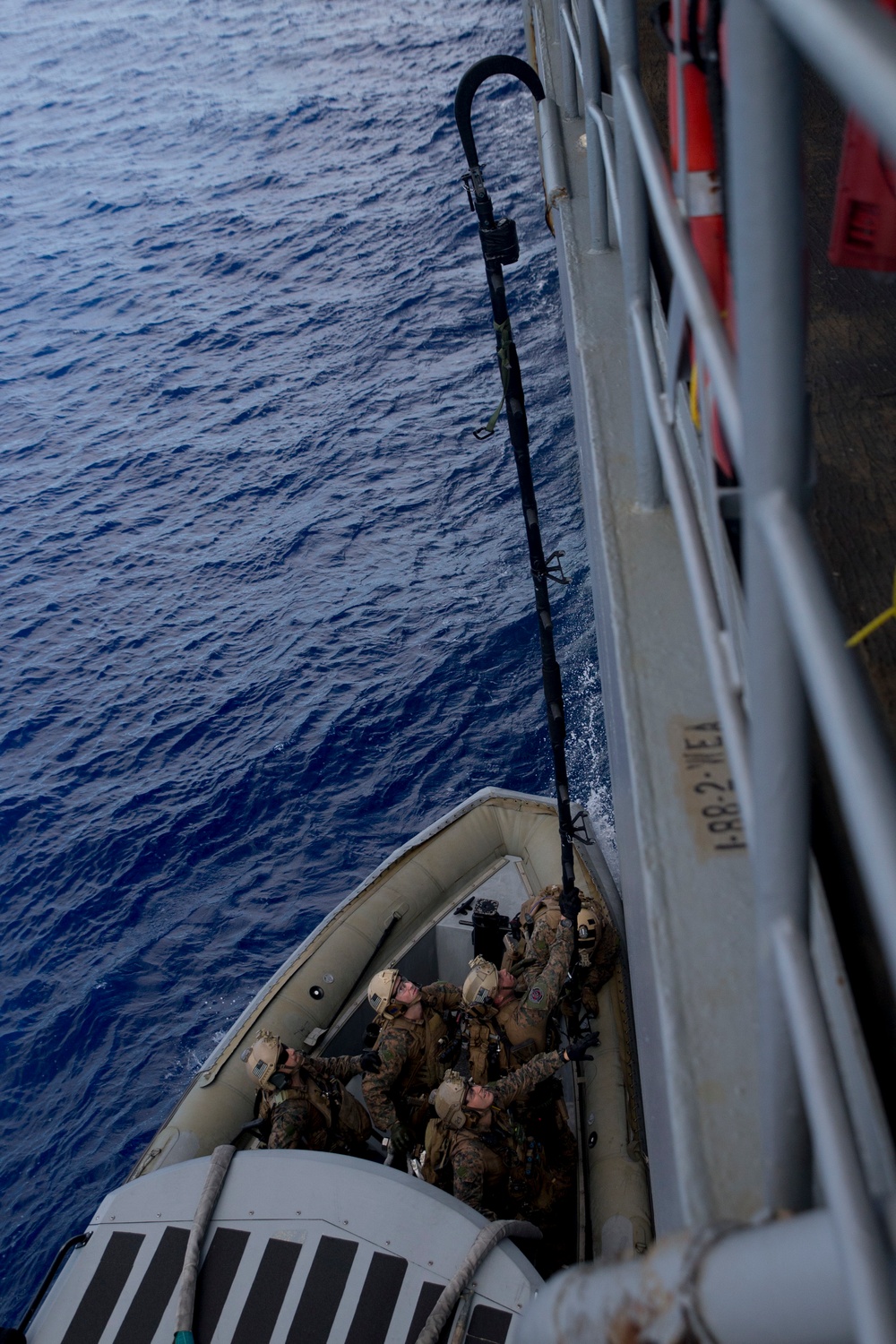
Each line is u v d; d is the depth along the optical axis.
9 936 12.22
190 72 46.34
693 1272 0.61
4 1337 4.02
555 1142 5.43
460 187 29.41
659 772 1.29
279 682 14.82
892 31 0.36
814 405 1.93
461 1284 3.95
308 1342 3.99
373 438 20.08
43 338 27.53
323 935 6.86
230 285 28.08
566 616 14.83
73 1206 9.65
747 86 0.49
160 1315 4.11
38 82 49.41
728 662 0.94
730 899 1.12
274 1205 4.38
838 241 1.12
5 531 19.78
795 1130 0.74
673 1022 1.02
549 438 18.72
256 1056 5.16
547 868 7.13
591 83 2.39
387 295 25.22
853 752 0.46
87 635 16.62
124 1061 10.80
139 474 20.92
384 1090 5.30
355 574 16.66
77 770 14.12
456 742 13.33
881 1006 1.09
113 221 33.75
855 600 1.54
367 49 42.94
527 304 23.05
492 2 45.00
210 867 12.59
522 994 5.69
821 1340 0.55
